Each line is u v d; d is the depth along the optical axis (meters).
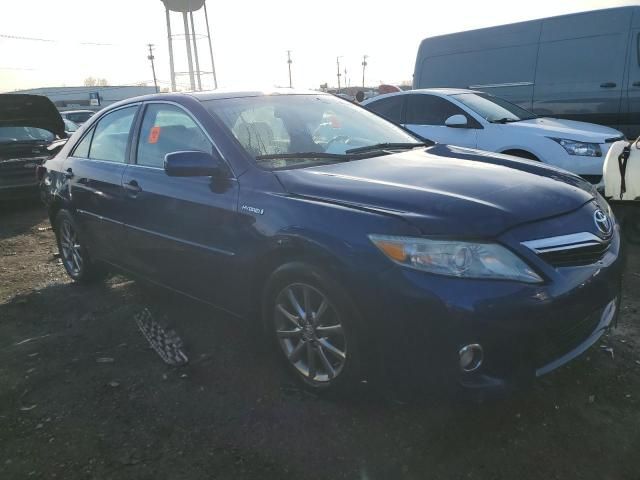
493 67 8.79
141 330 3.74
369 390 2.61
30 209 8.66
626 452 2.36
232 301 3.16
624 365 3.04
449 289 2.22
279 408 2.75
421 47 9.74
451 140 6.96
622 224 5.61
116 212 3.89
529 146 6.31
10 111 8.69
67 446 2.54
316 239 2.53
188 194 3.24
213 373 3.12
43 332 3.81
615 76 7.55
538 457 2.34
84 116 20.27
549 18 8.16
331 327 2.62
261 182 2.93
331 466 2.34
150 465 2.39
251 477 2.29
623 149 5.23
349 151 3.41
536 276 2.30
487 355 2.26
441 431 2.53
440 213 2.37
